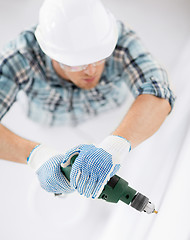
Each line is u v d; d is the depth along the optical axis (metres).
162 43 1.64
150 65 0.99
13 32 1.69
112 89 1.25
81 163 0.79
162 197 0.79
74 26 0.74
